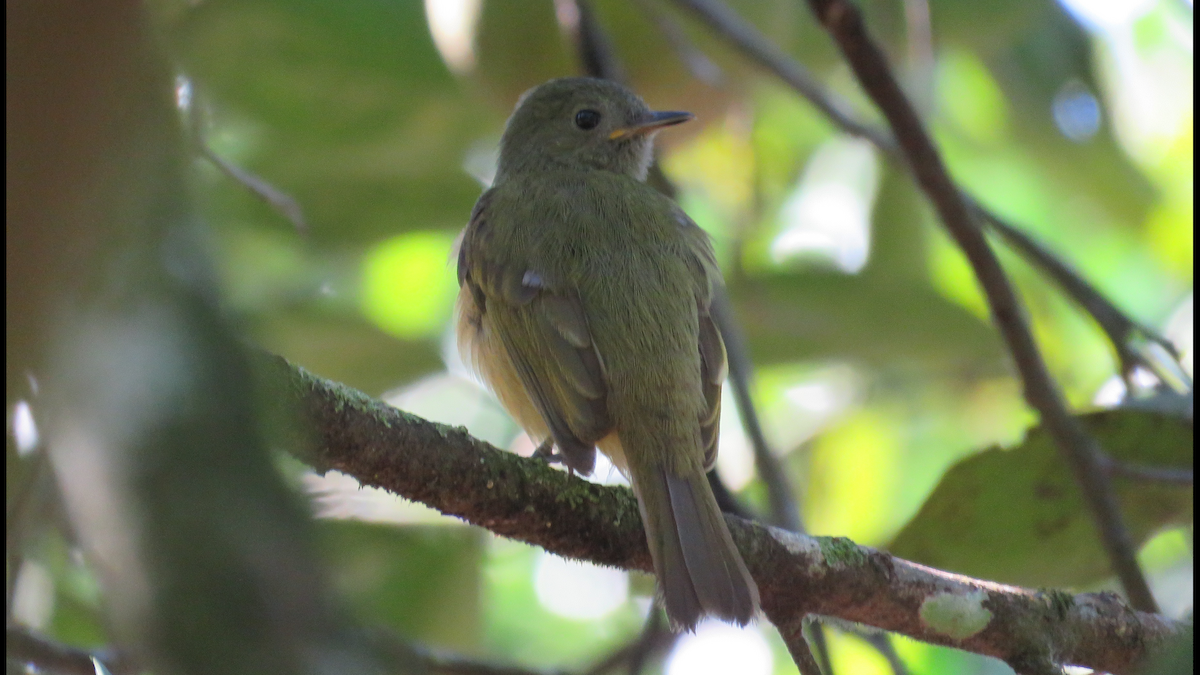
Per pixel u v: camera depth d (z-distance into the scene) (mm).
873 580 7172
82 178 1834
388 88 12383
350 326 12875
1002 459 9508
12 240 1799
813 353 12914
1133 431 9844
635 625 14539
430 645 10797
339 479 10789
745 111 13398
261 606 2000
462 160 13172
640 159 11320
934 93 15586
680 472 7727
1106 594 7430
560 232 9086
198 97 7938
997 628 7211
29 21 1759
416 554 11273
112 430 1965
